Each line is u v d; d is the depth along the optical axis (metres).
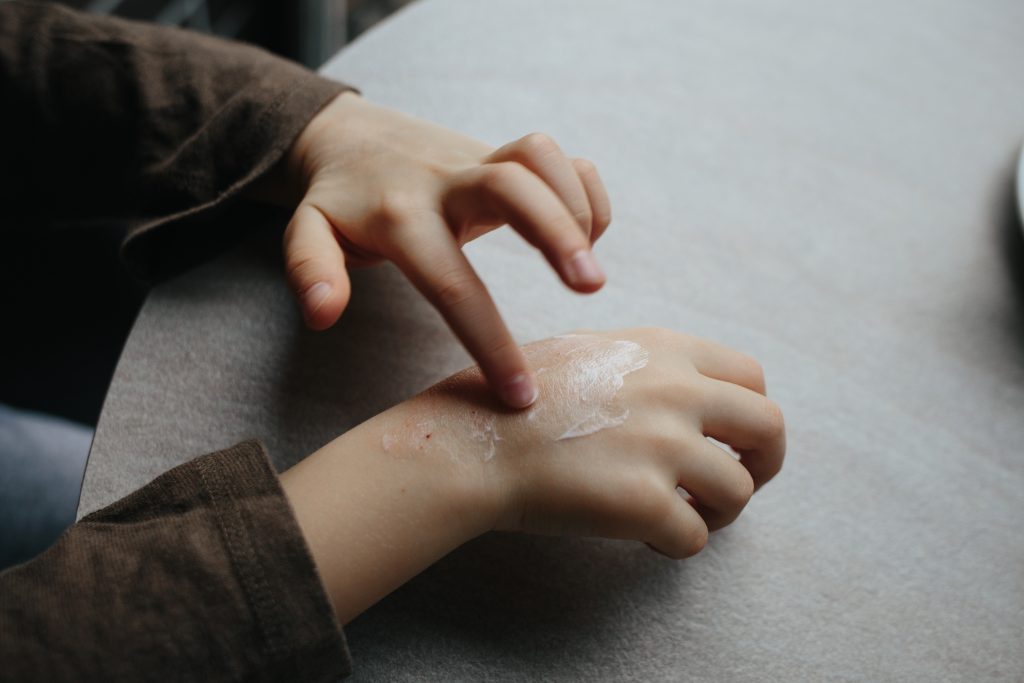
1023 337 0.33
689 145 0.37
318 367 0.30
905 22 0.43
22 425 0.38
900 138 0.38
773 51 0.41
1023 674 0.27
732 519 0.28
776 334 0.32
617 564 0.28
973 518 0.29
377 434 0.28
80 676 0.24
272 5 0.80
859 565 0.28
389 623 0.27
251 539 0.25
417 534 0.27
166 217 0.32
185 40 0.35
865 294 0.33
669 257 0.34
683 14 0.42
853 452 0.30
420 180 0.30
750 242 0.34
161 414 0.29
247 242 0.33
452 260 0.29
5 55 0.33
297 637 0.25
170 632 0.25
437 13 0.40
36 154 0.34
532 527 0.28
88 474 0.28
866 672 0.27
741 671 0.27
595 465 0.27
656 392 0.29
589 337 0.30
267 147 0.32
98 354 0.41
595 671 0.26
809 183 0.36
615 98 0.38
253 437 0.29
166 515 0.26
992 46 0.42
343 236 0.31
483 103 0.37
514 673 0.26
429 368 0.31
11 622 0.24
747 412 0.29
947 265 0.34
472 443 0.28
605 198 0.30
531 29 0.40
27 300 0.42
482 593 0.27
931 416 0.31
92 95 0.33
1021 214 0.34
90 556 0.25
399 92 0.37
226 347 0.30
